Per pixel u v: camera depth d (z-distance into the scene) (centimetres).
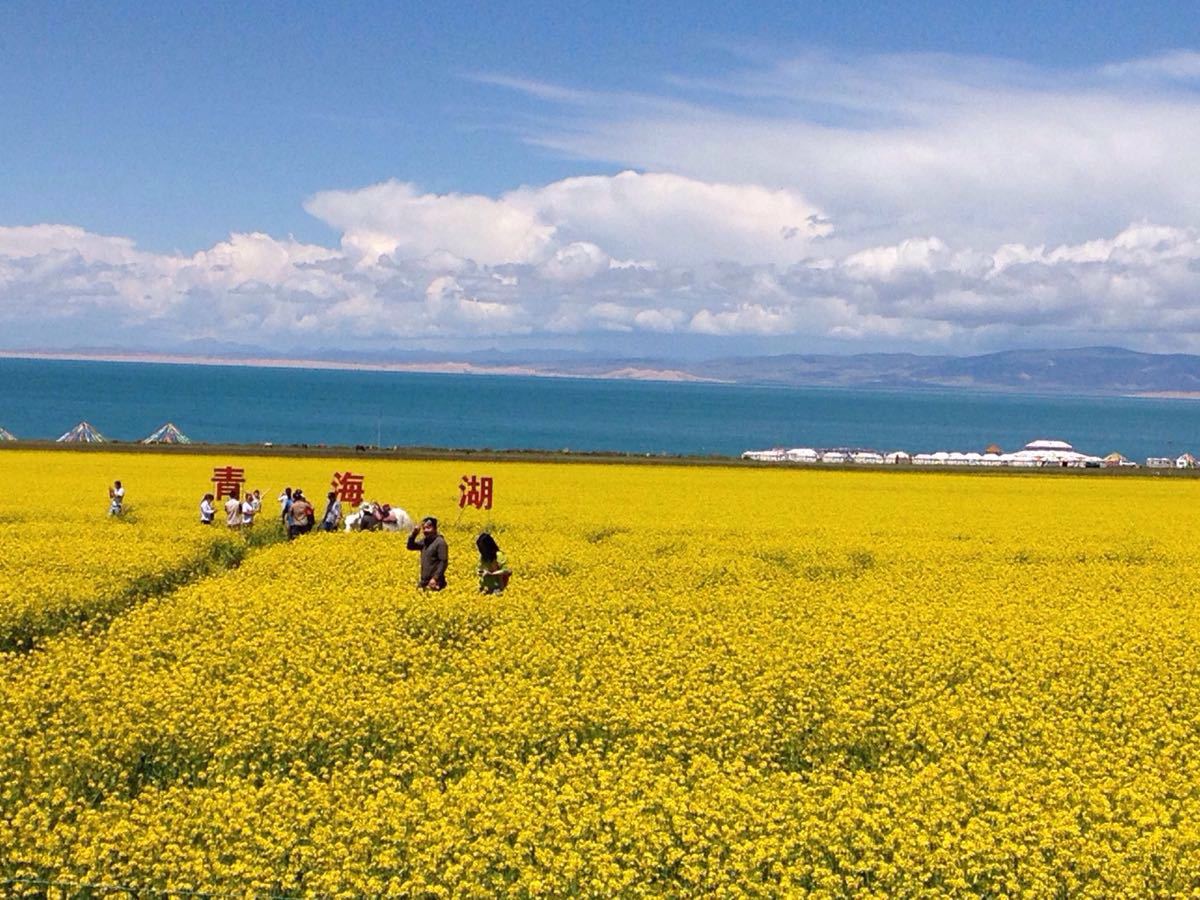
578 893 1038
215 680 1695
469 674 1758
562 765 1334
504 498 4681
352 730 1471
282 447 7600
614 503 4544
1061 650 1920
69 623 2095
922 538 3609
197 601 2189
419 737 1448
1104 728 1523
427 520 2425
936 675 1786
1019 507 4891
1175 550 3428
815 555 3122
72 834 1124
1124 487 6325
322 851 1086
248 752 1405
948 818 1168
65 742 1400
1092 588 2672
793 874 1066
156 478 5222
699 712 1544
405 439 17062
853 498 5147
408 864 1071
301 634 1948
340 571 2623
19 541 2950
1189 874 1067
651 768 1352
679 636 1989
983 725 1513
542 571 2705
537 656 1809
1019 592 2559
